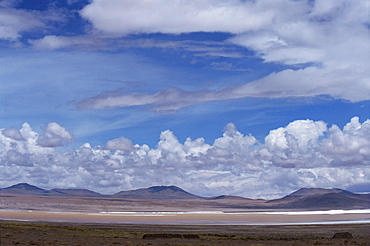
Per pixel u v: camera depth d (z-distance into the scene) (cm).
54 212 19050
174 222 11425
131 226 9081
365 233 7625
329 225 9931
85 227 8006
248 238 6256
